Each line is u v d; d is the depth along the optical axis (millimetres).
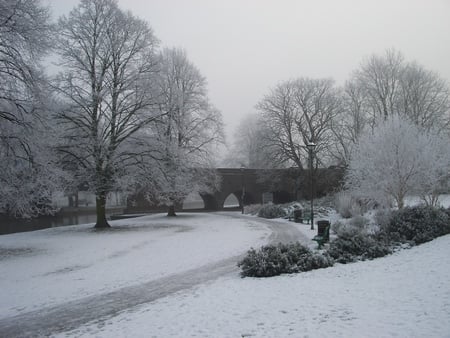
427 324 5949
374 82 43594
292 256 12070
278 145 47750
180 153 29547
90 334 7391
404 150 21969
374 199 24734
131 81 26500
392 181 22203
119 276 12469
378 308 7062
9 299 10344
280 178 51000
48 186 19750
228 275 12078
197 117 37781
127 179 25844
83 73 26234
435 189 23297
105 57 26406
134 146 28031
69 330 7797
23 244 21141
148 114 27750
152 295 10141
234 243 18766
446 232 16438
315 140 46906
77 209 58750
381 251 13133
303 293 8773
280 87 48844
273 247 12695
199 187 38250
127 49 27328
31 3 17531
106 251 17484
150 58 27953
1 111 17484
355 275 10297
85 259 15688
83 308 9297
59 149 25000
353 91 45906
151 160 27969
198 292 10023
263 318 7207
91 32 26391
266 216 36062
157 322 7656
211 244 18609
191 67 38875
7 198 18547
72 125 26281
